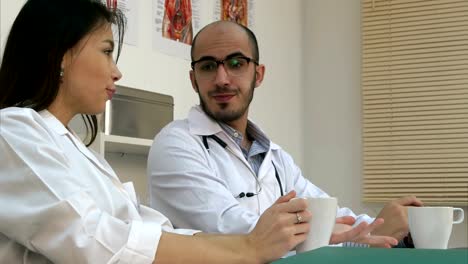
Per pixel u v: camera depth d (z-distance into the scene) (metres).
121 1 2.51
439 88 3.36
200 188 1.65
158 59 2.72
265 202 1.93
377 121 3.50
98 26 1.20
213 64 1.89
